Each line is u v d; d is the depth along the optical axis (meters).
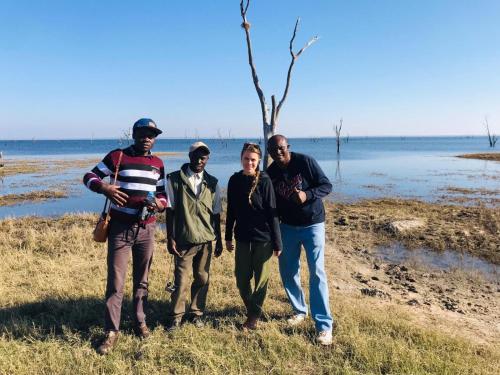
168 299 5.02
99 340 3.88
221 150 93.75
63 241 8.38
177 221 4.12
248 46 13.44
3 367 3.36
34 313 4.68
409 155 62.78
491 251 8.96
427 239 9.88
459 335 4.53
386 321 4.54
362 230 10.99
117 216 3.82
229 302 5.00
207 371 3.40
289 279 4.54
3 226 10.62
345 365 3.51
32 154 79.75
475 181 25.22
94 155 71.00
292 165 4.16
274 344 3.89
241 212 4.14
